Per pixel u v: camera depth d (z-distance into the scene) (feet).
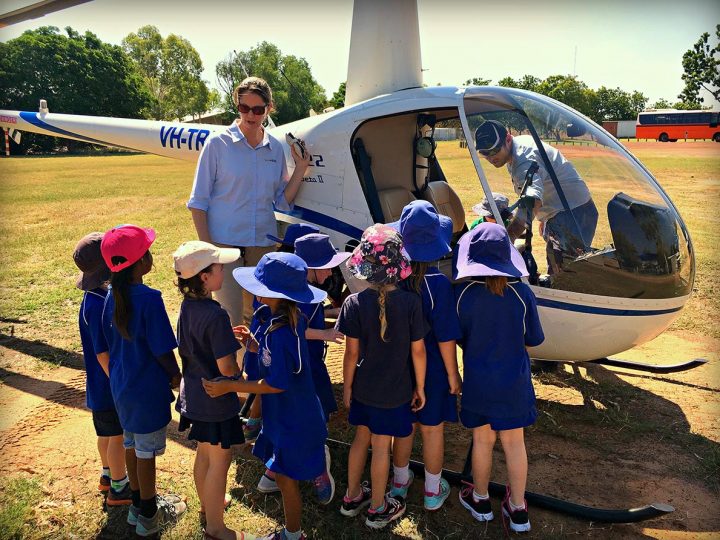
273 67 170.91
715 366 14.99
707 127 138.51
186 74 241.35
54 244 30.35
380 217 12.97
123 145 20.65
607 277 11.00
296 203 13.73
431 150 14.01
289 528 8.61
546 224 11.29
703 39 157.48
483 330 8.68
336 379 14.87
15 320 18.85
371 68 13.61
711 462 10.80
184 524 9.36
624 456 11.19
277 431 8.26
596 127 12.19
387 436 8.94
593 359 12.03
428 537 9.06
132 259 8.30
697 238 28.45
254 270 8.66
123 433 9.55
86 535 9.20
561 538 8.95
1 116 25.38
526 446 11.55
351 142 12.76
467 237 9.21
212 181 12.34
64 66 161.68
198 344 8.19
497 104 11.93
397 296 8.42
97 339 8.98
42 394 13.98
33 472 10.86
